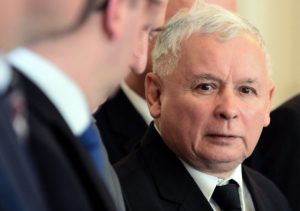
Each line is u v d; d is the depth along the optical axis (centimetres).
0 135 92
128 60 123
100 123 336
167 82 237
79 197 102
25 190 90
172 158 238
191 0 316
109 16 113
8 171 89
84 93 115
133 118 341
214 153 228
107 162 211
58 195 99
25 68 106
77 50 111
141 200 230
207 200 233
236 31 228
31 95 104
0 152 90
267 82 238
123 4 117
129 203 228
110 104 341
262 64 233
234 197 237
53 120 105
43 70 107
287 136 328
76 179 104
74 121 113
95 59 114
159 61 241
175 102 233
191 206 231
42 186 99
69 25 108
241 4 573
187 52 230
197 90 230
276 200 270
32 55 108
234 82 227
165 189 234
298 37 580
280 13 579
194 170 237
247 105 229
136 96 346
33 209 90
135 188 233
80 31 111
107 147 332
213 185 235
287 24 582
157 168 238
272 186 277
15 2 105
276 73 582
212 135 229
